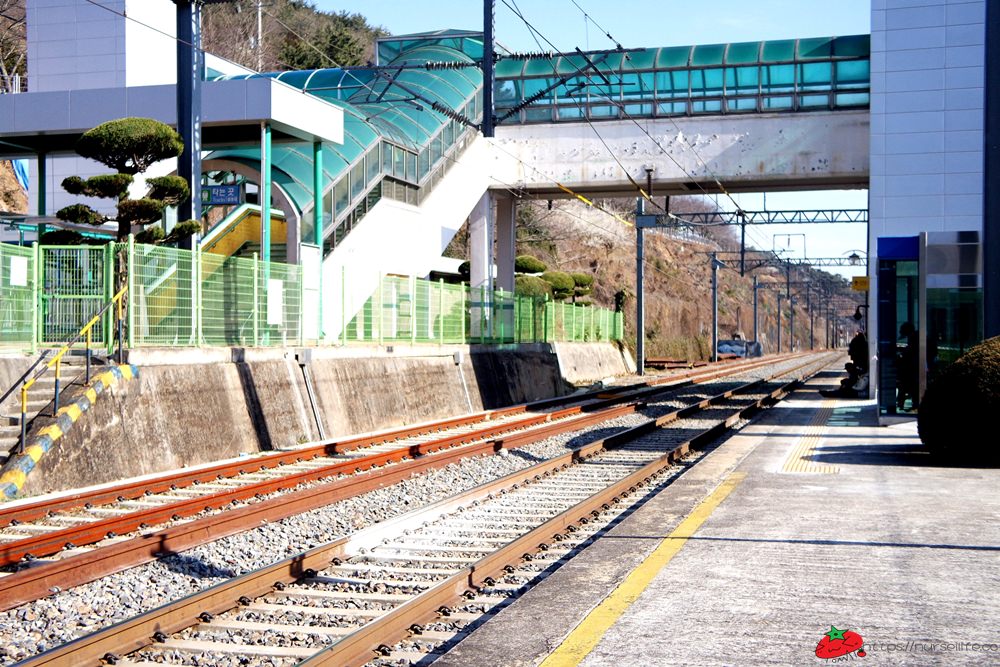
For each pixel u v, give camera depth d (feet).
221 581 30.25
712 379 170.91
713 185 142.10
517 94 142.31
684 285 316.81
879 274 72.13
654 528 32.96
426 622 24.95
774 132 134.00
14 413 50.39
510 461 61.11
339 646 21.01
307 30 273.54
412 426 82.07
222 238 106.11
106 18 117.19
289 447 66.49
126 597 27.91
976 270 67.31
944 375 50.52
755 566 27.17
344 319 85.10
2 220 71.97
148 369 55.77
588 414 94.99
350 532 38.06
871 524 33.35
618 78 137.49
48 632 24.53
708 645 20.16
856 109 132.57
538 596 24.18
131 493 44.52
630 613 22.59
